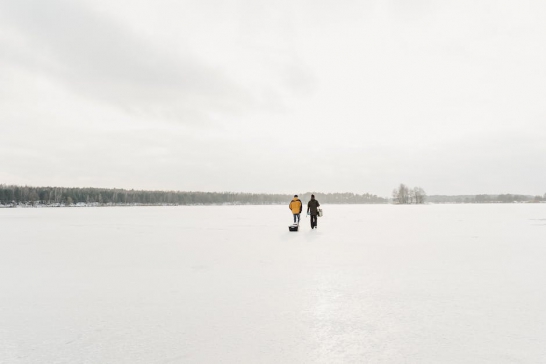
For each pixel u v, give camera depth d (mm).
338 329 4402
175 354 3705
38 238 15852
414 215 39969
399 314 4973
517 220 28547
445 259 9625
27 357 3664
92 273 7977
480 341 3994
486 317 4820
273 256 10242
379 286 6617
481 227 21141
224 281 7113
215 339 4105
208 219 33562
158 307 5383
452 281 7016
